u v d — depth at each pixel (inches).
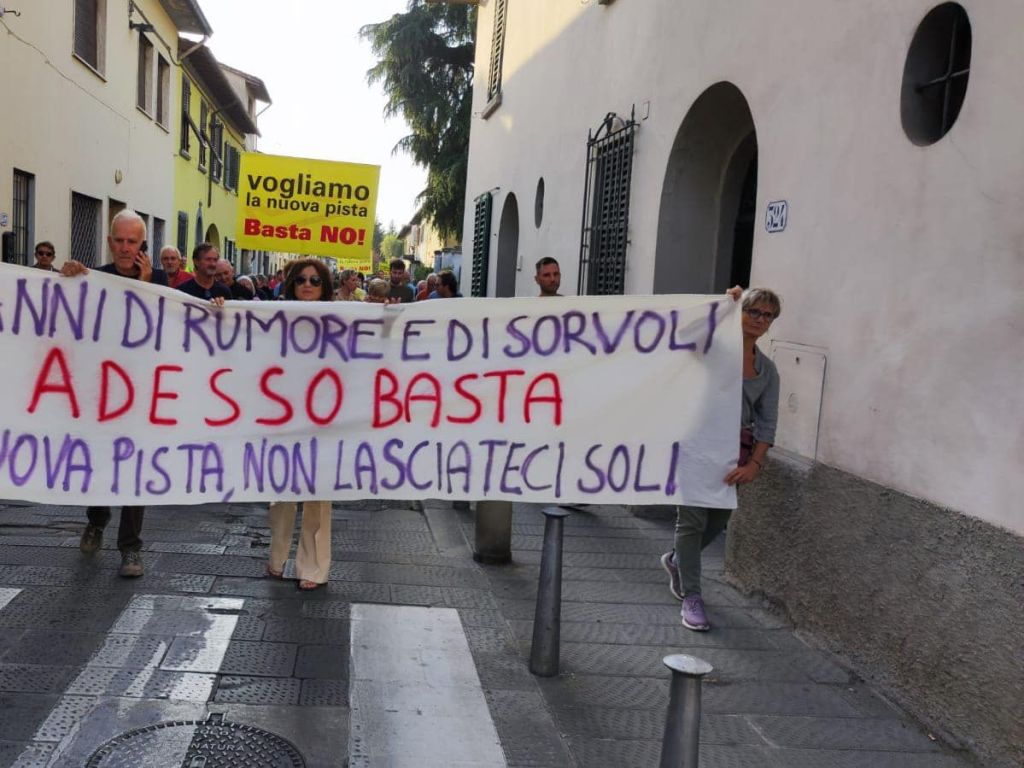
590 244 351.6
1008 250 136.3
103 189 577.0
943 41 162.7
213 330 159.6
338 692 151.6
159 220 776.3
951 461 147.6
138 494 158.7
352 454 163.3
